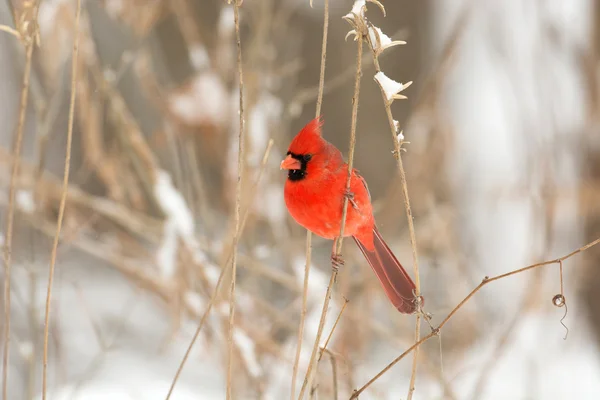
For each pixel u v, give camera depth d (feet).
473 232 37.09
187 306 26.53
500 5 32.96
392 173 46.01
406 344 26.71
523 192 33.65
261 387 24.91
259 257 28.76
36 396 29.96
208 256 31.42
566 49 33.73
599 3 33.88
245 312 27.86
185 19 31.50
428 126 32.78
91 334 37.45
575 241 35.60
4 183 28.17
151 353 36.94
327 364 26.05
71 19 27.09
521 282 34.22
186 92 30.42
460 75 38.75
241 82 16.55
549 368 32.63
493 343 31.68
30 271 25.02
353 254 28.40
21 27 17.28
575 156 33.50
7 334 18.04
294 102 30.25
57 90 27.04
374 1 15.47
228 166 29.25
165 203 27.07
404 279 19.08
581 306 35.63
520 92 32.01
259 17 31.17
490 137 38.14
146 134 31.30
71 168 40.96
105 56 28.07
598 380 31.99
